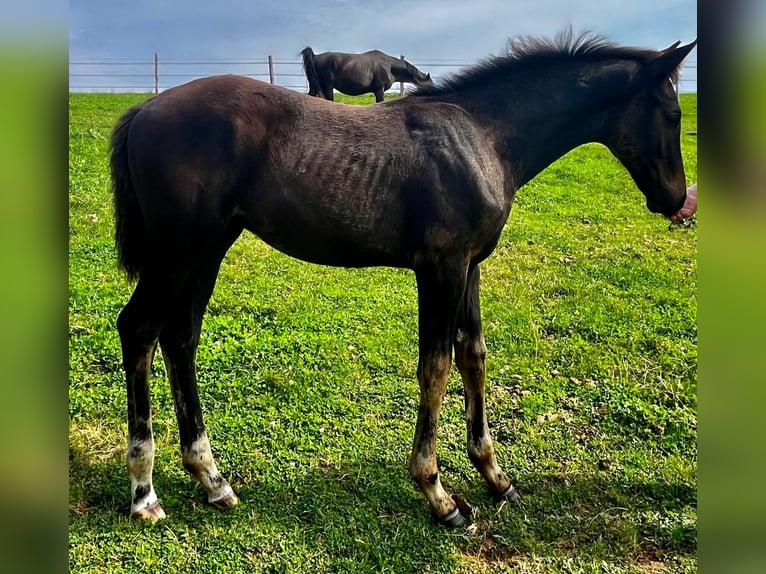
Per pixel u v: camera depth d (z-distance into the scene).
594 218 8.47
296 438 3.38
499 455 3.33
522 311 5.17
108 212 7.08
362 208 2.57
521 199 9.30
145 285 2.59
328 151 2.56
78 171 8.35
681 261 6.74
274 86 2.70
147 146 2.46
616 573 2.55
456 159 2.58
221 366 4.04
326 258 2.74
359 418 3.61
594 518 2.85
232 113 2.51
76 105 12.97
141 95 15.84
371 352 4.39
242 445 3.31
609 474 3.19
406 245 2.64
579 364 4.29
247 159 2.53
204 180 2.47
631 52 2.80
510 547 2.68
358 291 5.60
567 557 2.63
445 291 2.62
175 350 2.73
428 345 2.65
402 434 3.48
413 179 2.57
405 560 2.58
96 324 4.38
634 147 2.85
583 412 3.73
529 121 2.76
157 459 3.17
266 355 4.23
